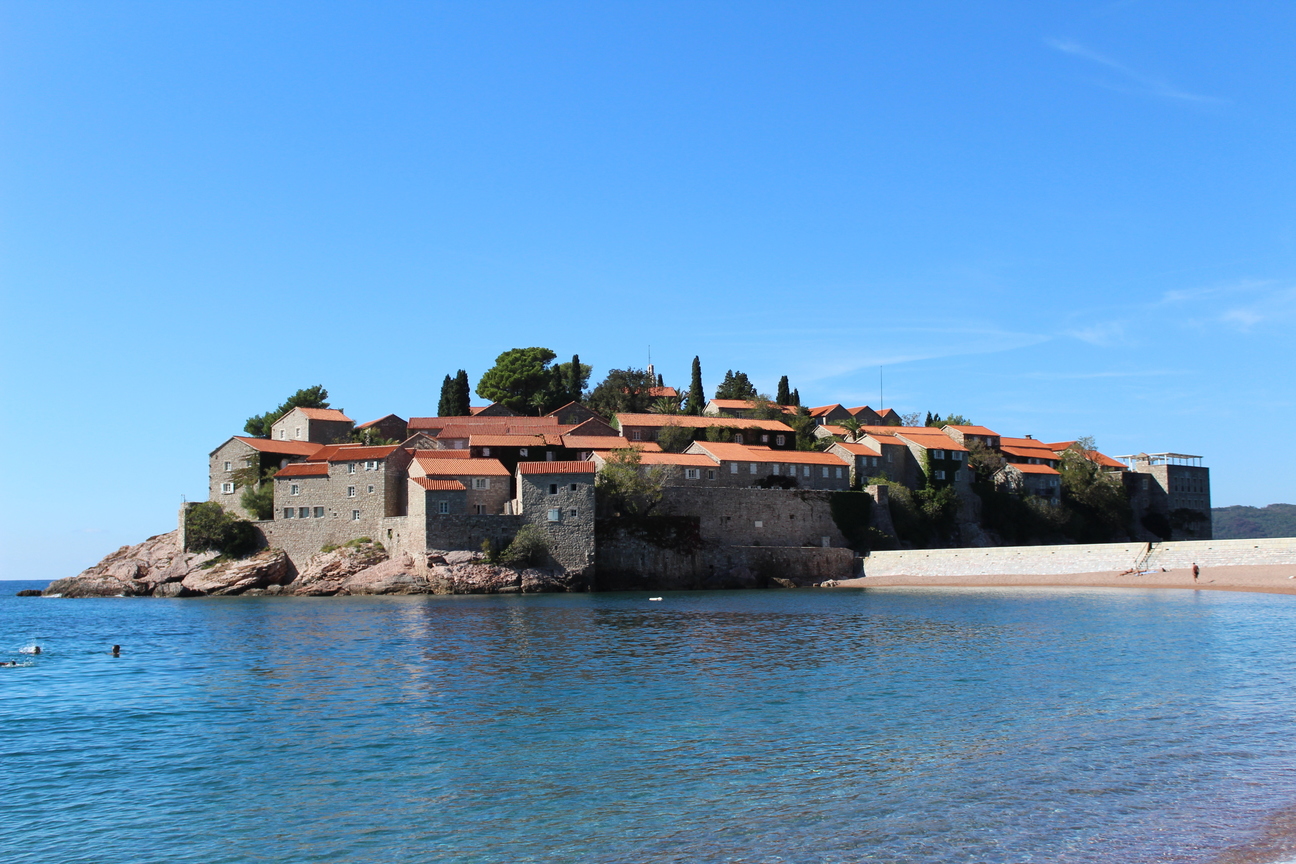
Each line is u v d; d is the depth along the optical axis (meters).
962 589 106.50
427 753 30.83
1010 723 33.44
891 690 40.28
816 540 132.50
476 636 62.69
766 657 51.09
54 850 22.95
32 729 36.03
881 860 20.80
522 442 137.88
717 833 22.78
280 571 122.38
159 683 46.59
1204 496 186.62
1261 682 40.34
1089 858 20.58
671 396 196.50
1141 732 31.66
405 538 113.94
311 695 41.47
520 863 21.28
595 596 103.69
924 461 153.62
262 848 22.70
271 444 136.88
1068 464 170.00
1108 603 79.75
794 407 188.75
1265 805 23.80
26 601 125.94
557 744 31.67
